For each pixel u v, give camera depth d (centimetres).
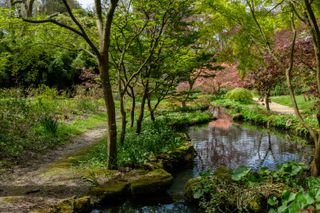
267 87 2045
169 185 847
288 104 2458
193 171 1052
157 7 1074
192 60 1355
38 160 1023
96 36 1080
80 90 2392
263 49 1122
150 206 782
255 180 771
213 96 3225
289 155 1248
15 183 805
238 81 3053
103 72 873
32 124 1360
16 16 900
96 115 2047
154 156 1027
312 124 1568
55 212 639
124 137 1186
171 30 1225
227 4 984
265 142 1495
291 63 898
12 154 1028
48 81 2362
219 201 713
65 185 791
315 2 838
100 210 725
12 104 1512
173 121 1912
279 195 700
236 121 2153
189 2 1077
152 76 1321
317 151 808
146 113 2203
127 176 852
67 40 1000
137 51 1204
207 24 1259
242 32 995
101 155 1000
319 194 555
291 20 902
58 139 1285
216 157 1254
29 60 1004
